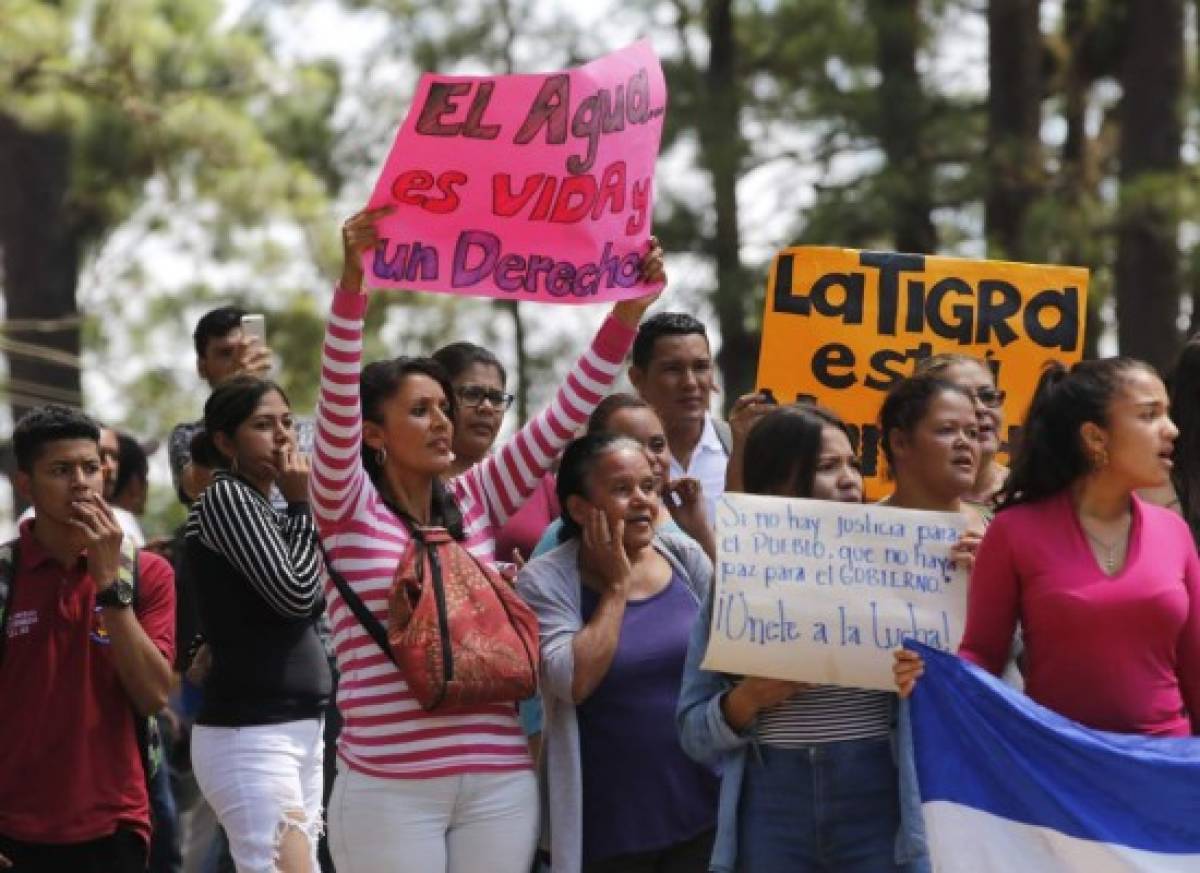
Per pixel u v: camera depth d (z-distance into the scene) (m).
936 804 8.63
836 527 9.05
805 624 8.95
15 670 10.36
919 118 28.86
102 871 10.44
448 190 10.03
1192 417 9.68
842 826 9.05
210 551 10.47
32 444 10.34
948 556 9.02
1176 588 8.71
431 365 9.95
